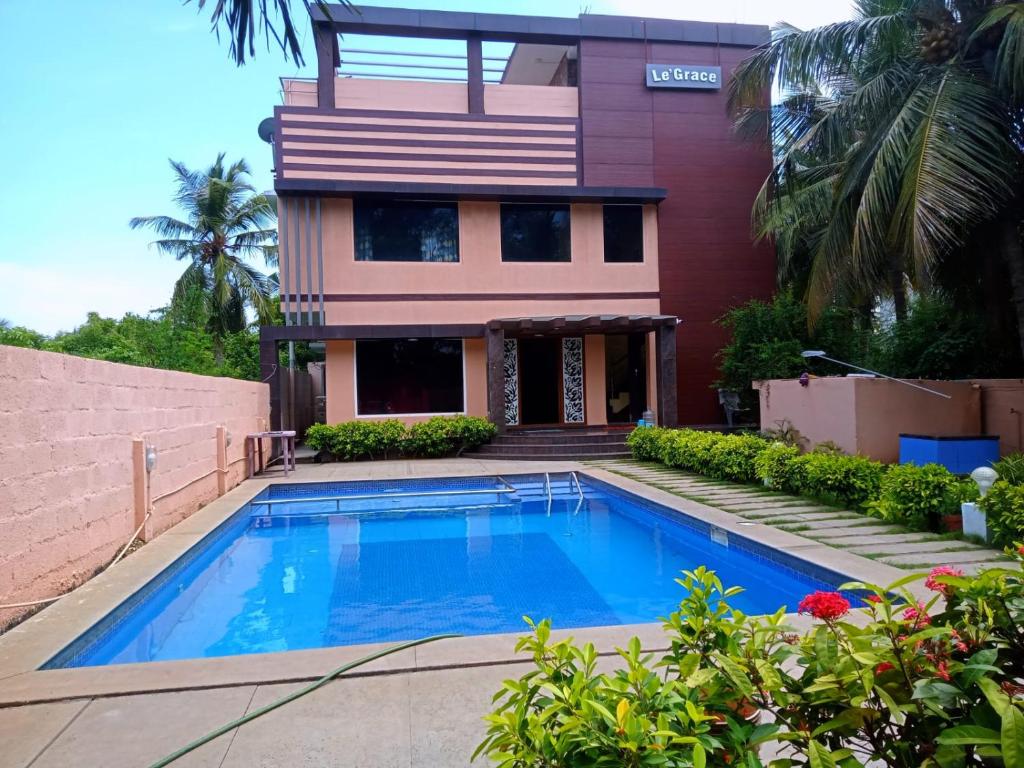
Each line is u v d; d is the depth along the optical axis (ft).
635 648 5.28
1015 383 29.66
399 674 10.60
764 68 31.37
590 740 4.12
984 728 3.89
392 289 45.44
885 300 48.24
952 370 35.70
